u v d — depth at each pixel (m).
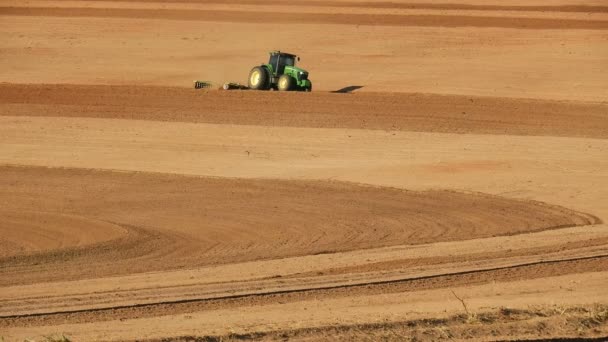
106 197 69.56
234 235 56.16
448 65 131.62
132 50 142.88
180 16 166.88
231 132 93.12
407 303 33.75
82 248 52.12
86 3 177.75
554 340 26.66
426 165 80.88
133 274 44.19
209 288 38.66
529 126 96.25
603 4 175.62
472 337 26.95
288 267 44.25
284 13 169.62
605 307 30.98
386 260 45.19
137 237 55.53
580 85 118.25
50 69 130.25
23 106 104.62
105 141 90.31
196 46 146.25
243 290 37.81
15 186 73.44
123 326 30.55
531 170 79.06
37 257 49.78
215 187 73.12
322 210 64.44
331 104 102.94
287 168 80.19
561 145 88.44
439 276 39.72
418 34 151.62
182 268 45.91
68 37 150.50
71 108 103.69
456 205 66.31
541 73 125.75
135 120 98.50
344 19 163.88
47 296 38.19
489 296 34.91
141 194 70.62
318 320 29.92
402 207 65.50
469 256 45.66
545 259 43.91
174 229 58.19
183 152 86.19
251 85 112.88
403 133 92.75
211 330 28.59
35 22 160.88
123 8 173.50
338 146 88.00
